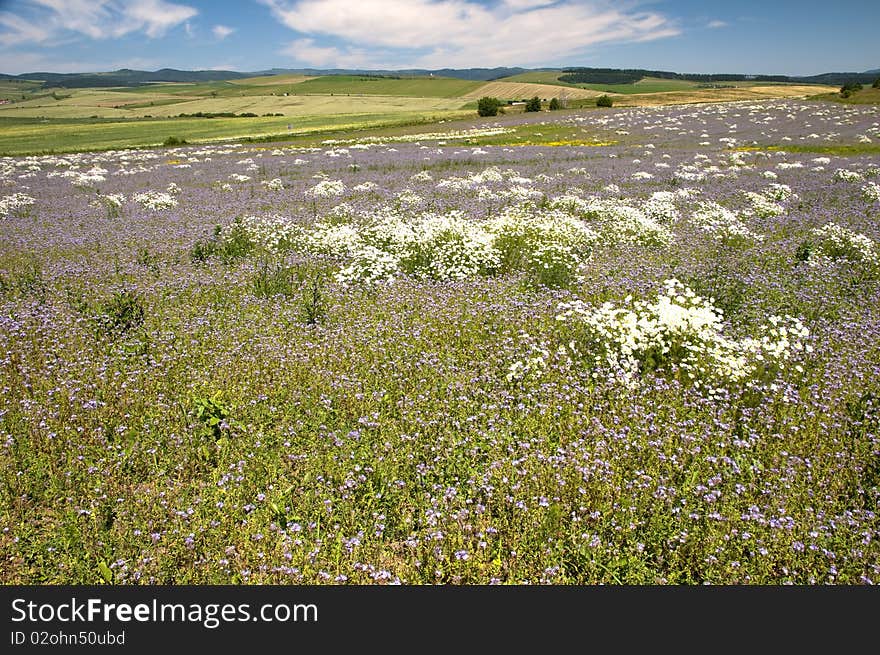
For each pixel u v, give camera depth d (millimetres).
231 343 8492
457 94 163625
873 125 56031
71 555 4598
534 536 4754
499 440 5980
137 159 47812
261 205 21609
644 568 4434
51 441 6004
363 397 6863
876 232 15469
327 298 10562
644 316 8219
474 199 21984
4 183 30703
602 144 51125
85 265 12719
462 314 9562
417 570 4570
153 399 6867
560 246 12883
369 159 41062
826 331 8648
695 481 5406
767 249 13867
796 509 5055
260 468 5617
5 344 8250
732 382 7148
